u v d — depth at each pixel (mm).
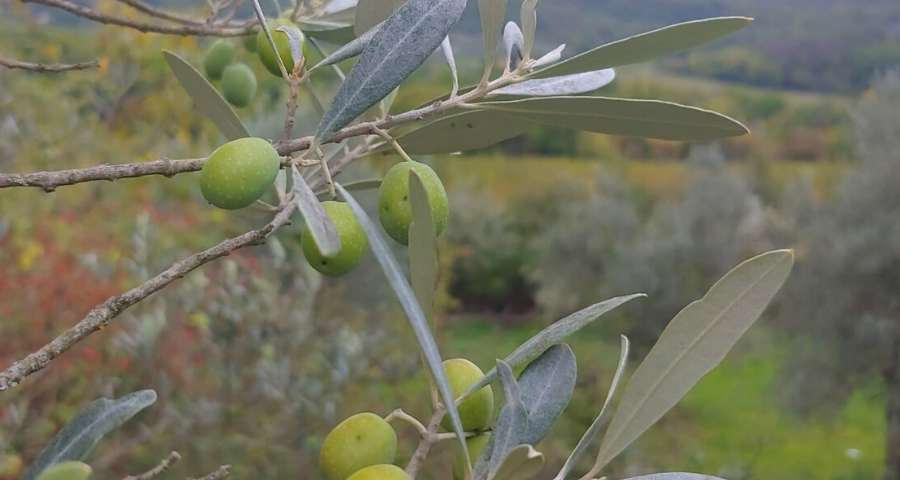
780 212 9992
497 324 12680
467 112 1193
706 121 1017
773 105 16688
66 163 5652
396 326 5910
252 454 4051
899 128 8359
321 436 4129
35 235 4758
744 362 9852
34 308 4090
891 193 8203
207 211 6043
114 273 4617
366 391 5070
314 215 734
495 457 790
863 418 9320
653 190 13352
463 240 13477
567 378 900
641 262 10172
